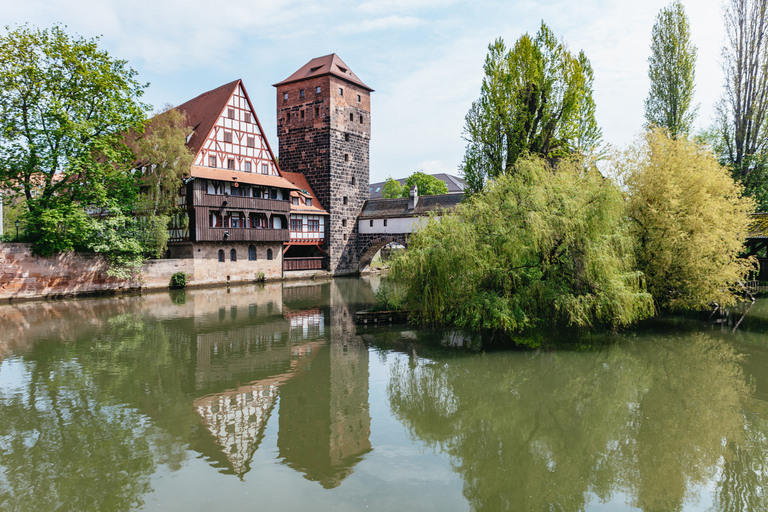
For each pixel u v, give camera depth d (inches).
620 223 733.9
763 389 497.0
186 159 1371.8
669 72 1480.1
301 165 2001.7
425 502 283.6
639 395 478.9
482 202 710.5
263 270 1659.7
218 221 1492.4
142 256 1299.2
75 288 1165.7
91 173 1141.7
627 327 796.6
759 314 931.3
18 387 484.1
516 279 689.0
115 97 1137.4
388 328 797.2
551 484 311.1
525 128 1112.2
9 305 1018.1
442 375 537.0
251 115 1609.3
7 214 1686.8
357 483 305.0
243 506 276.1
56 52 1056.2
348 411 429.7
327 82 1907.0
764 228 912.9
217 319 869.2
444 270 685.9
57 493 289.6
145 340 694.5
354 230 2064.5
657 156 782.5
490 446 365.1
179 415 415.5
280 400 455.8
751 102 1347.2
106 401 446.6
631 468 334.6
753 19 1323.8
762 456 351.9
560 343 693.3
